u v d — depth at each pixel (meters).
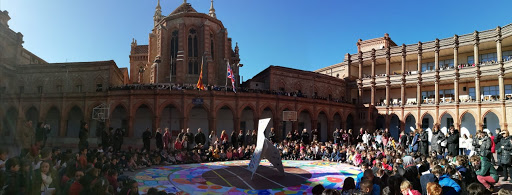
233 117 43.44
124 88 43.88
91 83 49.09
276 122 46.47
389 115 58.41
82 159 13.39
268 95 46.00
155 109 40.44
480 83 54.06
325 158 29.12
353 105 60.09
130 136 40.22
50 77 49.66
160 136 29.19
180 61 51.03
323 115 57.31
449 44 53.78
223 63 56.66
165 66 53.94
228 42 63.91
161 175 19.47
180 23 53.12
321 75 59.78
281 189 16.09
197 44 55.03
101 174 11.62
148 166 23.50
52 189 8.50
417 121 54.91
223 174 20.31
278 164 19.91
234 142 33.56
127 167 20.84
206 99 41.94
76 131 45.12
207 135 44.88
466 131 52.22
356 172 21.47
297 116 48.75
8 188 6.09
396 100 63.16
